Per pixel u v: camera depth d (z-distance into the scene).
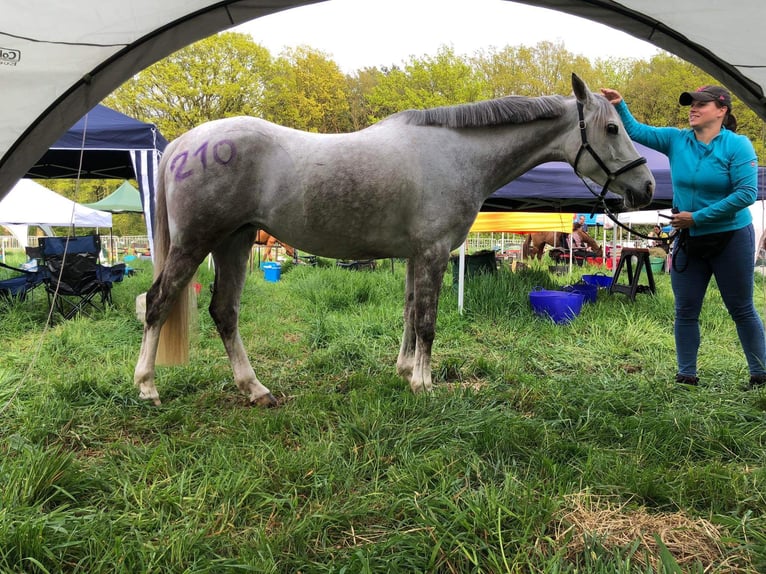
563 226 10.16
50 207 8.18
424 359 3.19
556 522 1.83
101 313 5.94
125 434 2.69
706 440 2.46
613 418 2.76
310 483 2.10
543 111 3.12
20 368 3.80
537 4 2.99
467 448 2.36
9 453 2.34
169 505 1.93
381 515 1.89
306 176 2.89
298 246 3.18
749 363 3.37
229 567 1.55
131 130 5.70
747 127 18.53
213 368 3.82
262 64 25.91
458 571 1.59
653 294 6.99
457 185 3.05
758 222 8.49
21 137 2.82
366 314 5.76
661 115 24.25
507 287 6.34
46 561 1.60
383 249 3.16
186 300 3.12
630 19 2.92
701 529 1.82
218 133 2.84
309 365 4.06
